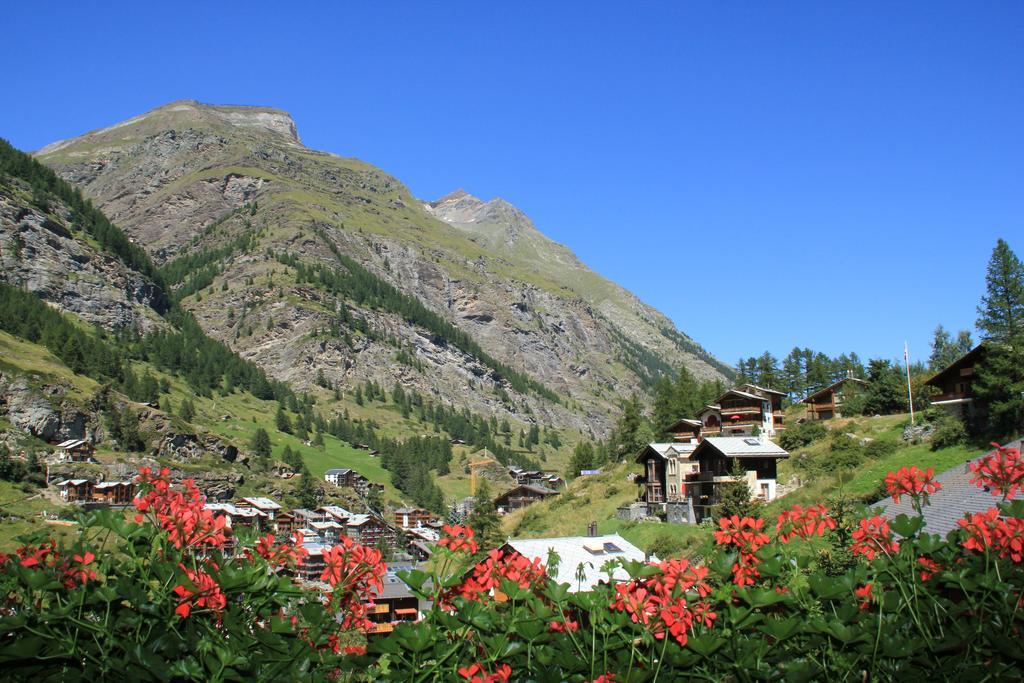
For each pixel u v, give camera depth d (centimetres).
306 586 962
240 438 19300
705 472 6925
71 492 11075
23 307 17925
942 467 5488
